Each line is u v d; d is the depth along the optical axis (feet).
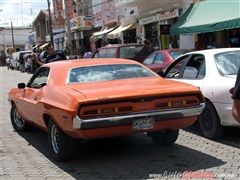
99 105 19.79
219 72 25.57
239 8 52.37
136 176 19.81
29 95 27.09
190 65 28.58
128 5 87.20
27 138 29.91
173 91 20.98
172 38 78.89
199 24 57.72
